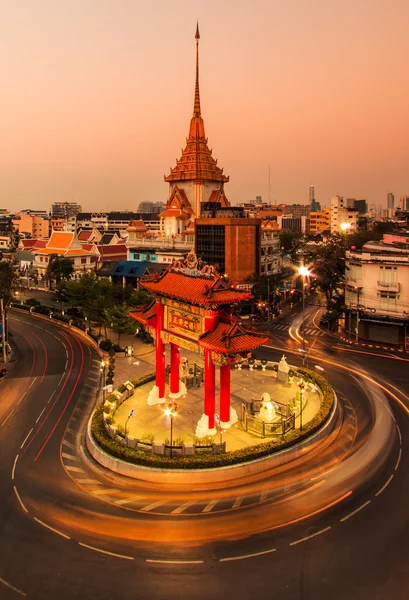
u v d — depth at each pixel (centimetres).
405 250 7144
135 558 2388
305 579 2222
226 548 2455
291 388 4897
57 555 2411
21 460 3453
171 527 2642
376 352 6525
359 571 2272
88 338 7431
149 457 3253
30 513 2784
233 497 2961
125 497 2969
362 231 13225
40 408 4481
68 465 3391
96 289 8100
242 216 9875
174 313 4150
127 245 11975
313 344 7062
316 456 3497
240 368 5588
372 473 3219
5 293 6581
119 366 5884
